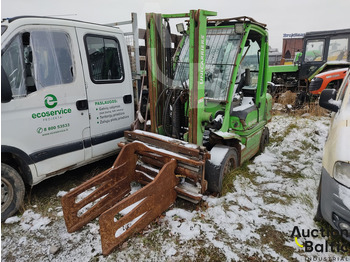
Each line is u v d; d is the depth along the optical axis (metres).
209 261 2.30
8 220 2.86
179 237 2.57
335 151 2.35
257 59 4.62
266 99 4.98
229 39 3.81
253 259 2.33
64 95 3.25
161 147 3.12
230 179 3.48
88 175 3.94
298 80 9.83
